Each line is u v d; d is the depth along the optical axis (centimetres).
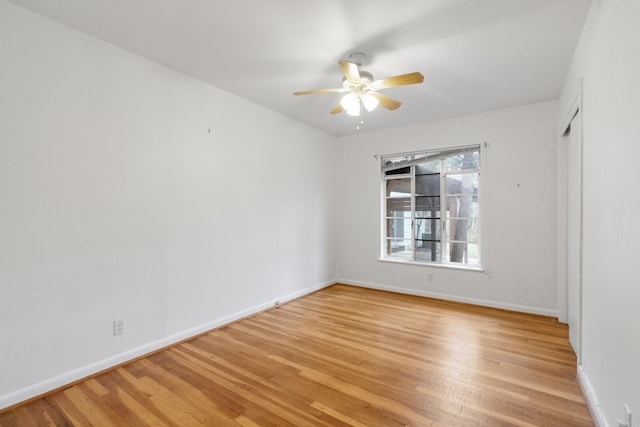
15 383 199
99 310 239
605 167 171
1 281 194
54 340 216
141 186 266
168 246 286
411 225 474
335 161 530
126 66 255
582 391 211
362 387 218
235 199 350
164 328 282
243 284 360
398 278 472
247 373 237
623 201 145
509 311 382
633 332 133
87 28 226
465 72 292
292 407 196
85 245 231
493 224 398
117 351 250
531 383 221
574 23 216
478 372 237
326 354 268
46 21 213
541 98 358
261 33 231
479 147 411
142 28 226
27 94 204
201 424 181
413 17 210
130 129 258
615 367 155
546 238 368
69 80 223
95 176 237
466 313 374
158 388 218
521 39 236
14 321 199
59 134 218
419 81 239
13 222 199
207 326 318
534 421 181
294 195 439
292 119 435
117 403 201
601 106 179
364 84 251
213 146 325
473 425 178
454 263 438
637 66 127
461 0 193
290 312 379
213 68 287
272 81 314
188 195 302
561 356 263
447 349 277
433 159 448
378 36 233
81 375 228
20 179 201
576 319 257
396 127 471
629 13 136
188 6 201
